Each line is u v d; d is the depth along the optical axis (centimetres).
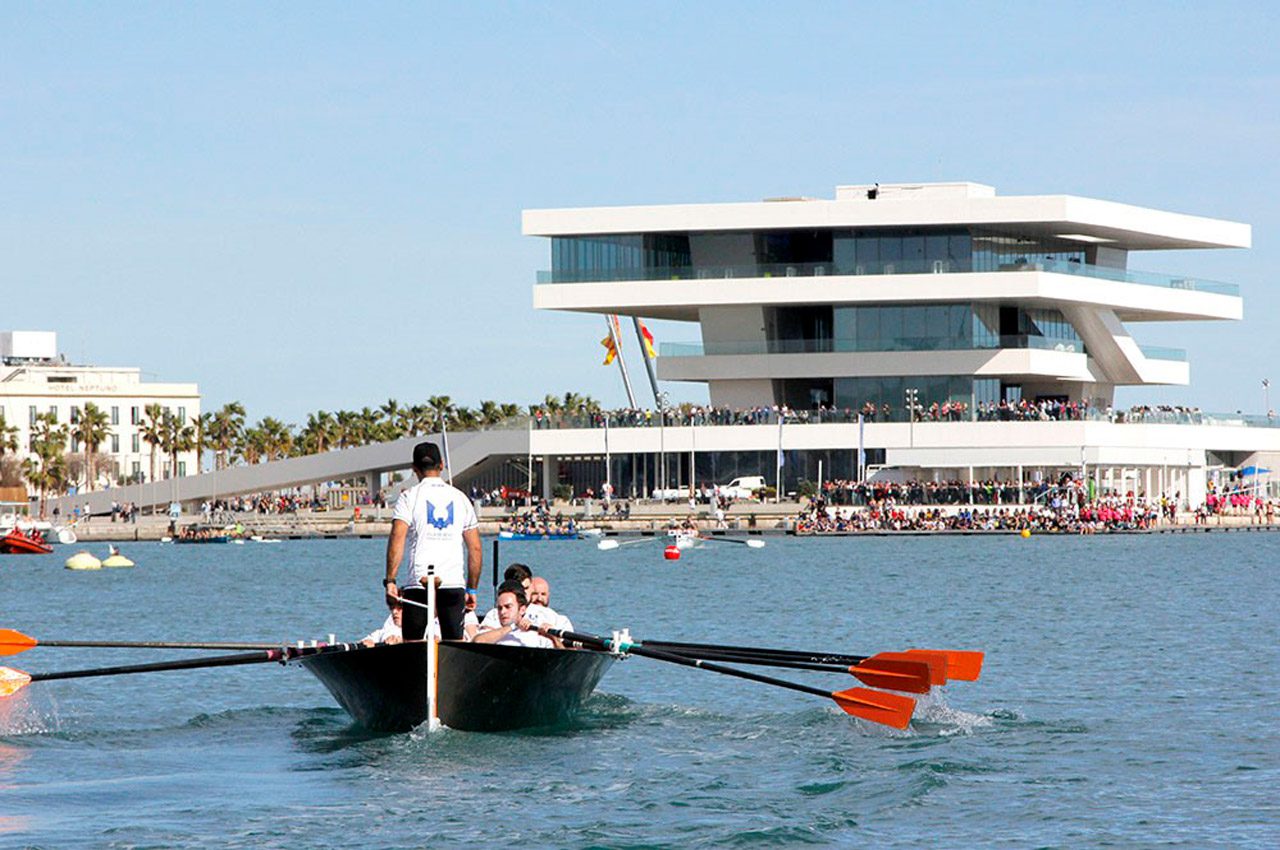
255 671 6081
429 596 4112
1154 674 6038
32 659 7181
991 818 3700
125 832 3606
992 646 7188
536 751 4372
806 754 4362
